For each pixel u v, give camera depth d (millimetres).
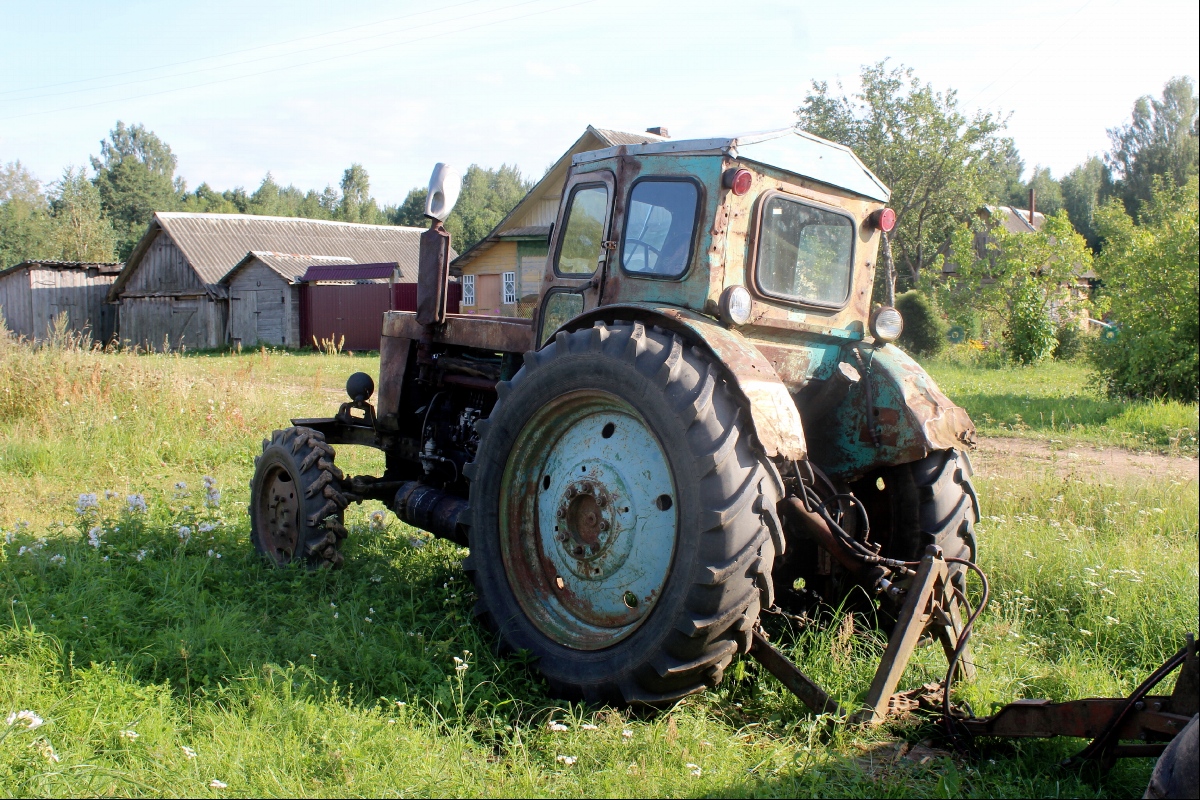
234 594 4441
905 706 3387
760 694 3562
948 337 27969
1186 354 14266
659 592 3326
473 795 2732
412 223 77875
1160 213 16938
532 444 3934
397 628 4020
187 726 3123
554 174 21281
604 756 3043
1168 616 4477
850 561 3699
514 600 3857
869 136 35406
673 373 3326
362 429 5996
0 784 2672
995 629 4312
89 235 52844
